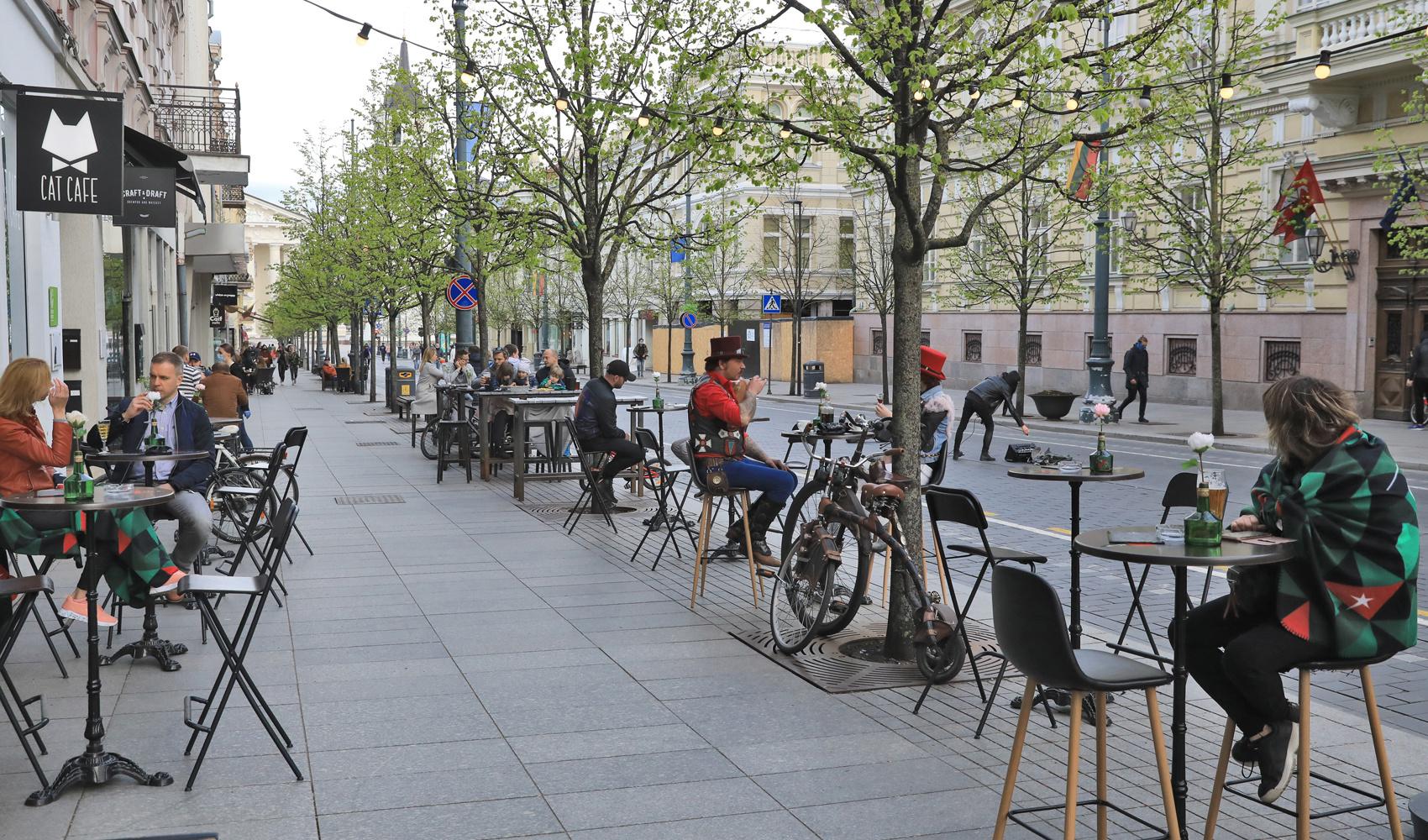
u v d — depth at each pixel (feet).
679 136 41.32
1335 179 85.87
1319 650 14.21
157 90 91.66
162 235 94.63
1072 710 13.55
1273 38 88.99
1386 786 14.48
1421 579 32.09
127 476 28.50
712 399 30.63
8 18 41.73
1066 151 29.25
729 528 37.04
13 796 16.51
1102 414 21.24
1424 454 64.28
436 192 57.21
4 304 41.42
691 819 15.61
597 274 48.98
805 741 18.76
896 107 24.27
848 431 32.24
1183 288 105.19
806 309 187.73
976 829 15.28
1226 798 16.40
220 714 17.10
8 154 43.19
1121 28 90.58
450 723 19.69
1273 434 14.74
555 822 15.51
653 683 22.11
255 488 38.01
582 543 38.34
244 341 269.44
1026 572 13.48
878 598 29.99
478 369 89.51
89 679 17.04
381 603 29.17
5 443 21.93
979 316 134.31
